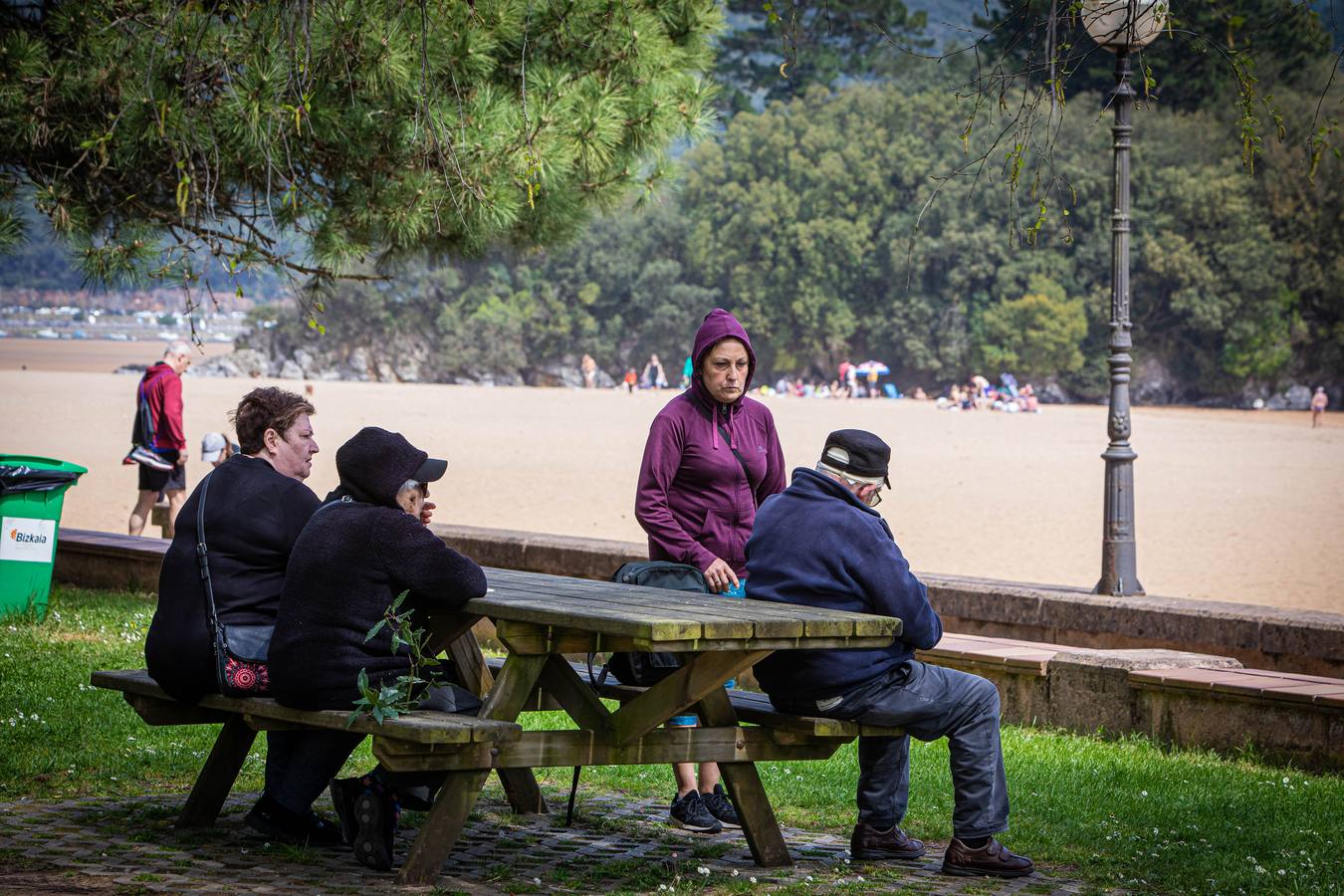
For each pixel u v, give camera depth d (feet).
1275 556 84.12
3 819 20.83
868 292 393.50
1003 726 32.35
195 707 20.98
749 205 406.41
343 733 19.86
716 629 16.56
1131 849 21.06
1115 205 43.60
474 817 22.38
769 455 23.44
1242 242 340.59
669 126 45.55
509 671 17.89
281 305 465.47
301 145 37.86
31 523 41.47
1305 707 27.91
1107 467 42.57
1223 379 356.38
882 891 18.21
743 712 20.15
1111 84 341.00
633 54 43.83
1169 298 357.61
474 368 442.91
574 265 443.73
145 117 34.65
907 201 386.73
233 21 34.91
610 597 19.22
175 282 36.24
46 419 198.08
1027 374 366.63
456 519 95.61
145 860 18.65
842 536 19.36
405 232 40.57
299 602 18.44
